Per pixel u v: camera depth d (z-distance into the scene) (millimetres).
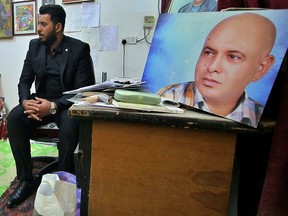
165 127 577
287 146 483
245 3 732
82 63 1602
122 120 576
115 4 2203
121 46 2246
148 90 742
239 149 678
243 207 721
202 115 578
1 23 2572
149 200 620
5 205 1337
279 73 547
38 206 802
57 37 1563
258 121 521
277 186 492
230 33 608
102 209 654
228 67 590
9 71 2668
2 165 1812
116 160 618
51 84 1606
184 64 691
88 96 698
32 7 2416
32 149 2180
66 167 1373
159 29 802
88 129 620
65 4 2348
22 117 1430
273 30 549
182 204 604
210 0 1048
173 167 592
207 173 578
